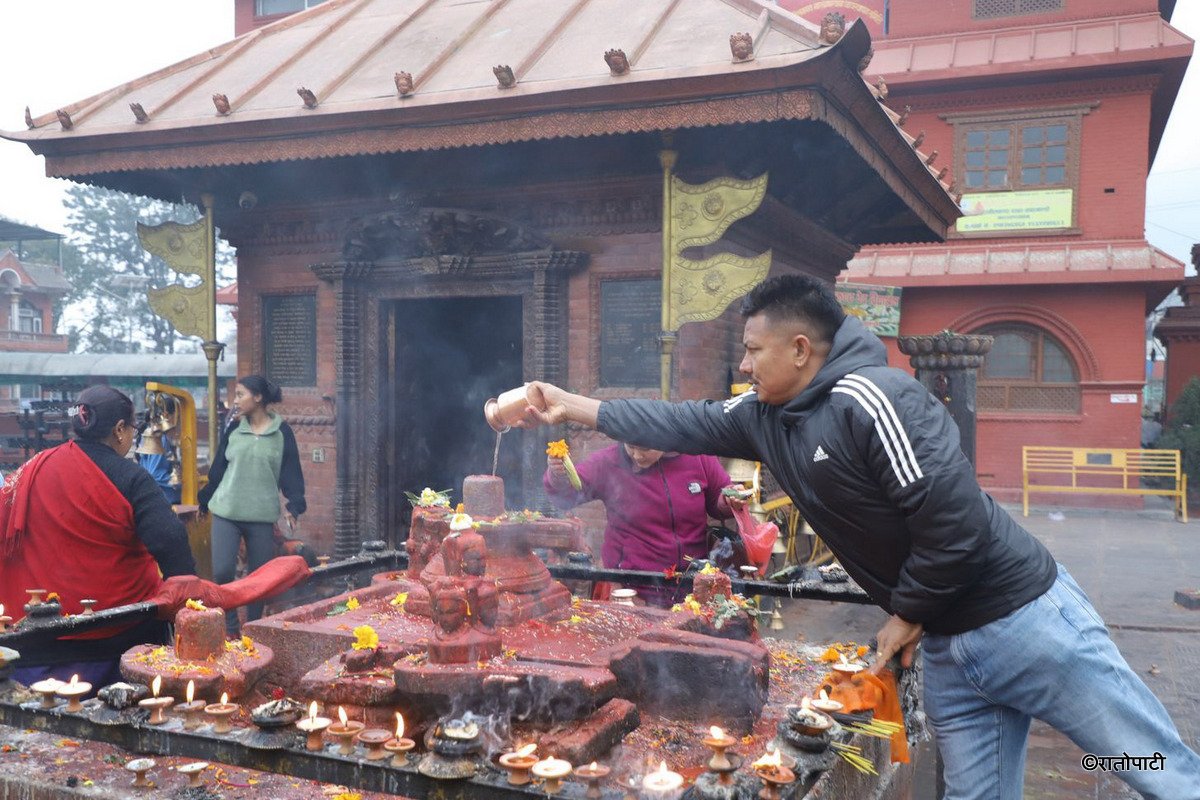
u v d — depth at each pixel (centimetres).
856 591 387
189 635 286
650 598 457
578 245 750
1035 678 260
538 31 773
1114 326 1877
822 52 546
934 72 1934
